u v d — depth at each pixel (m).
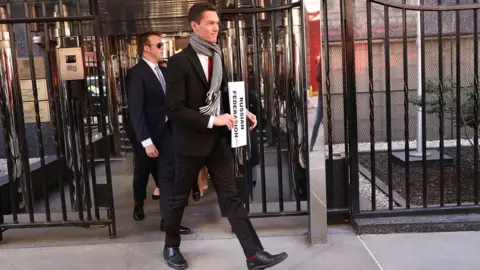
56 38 3.63
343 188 3.77
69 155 4.26
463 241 3.37
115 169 6.66
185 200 3.02
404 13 3.51
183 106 2.75
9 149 3.64
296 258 3.18
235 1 3.52
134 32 6.17
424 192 3.71
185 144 2.84
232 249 3.39
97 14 3.46
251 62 4.80
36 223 3.64
